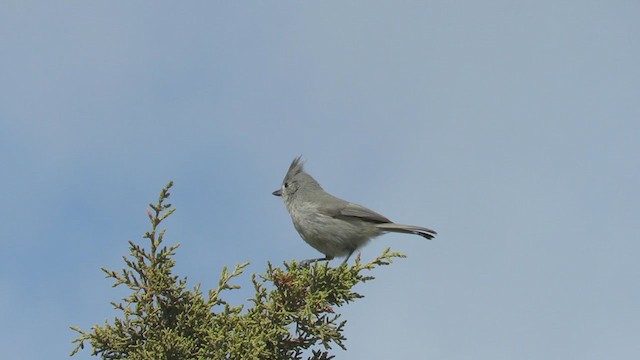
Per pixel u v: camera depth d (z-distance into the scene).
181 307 11.04
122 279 10.95
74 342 10.74
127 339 10.77
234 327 10.86
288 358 11.21
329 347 11.02
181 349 10.37
